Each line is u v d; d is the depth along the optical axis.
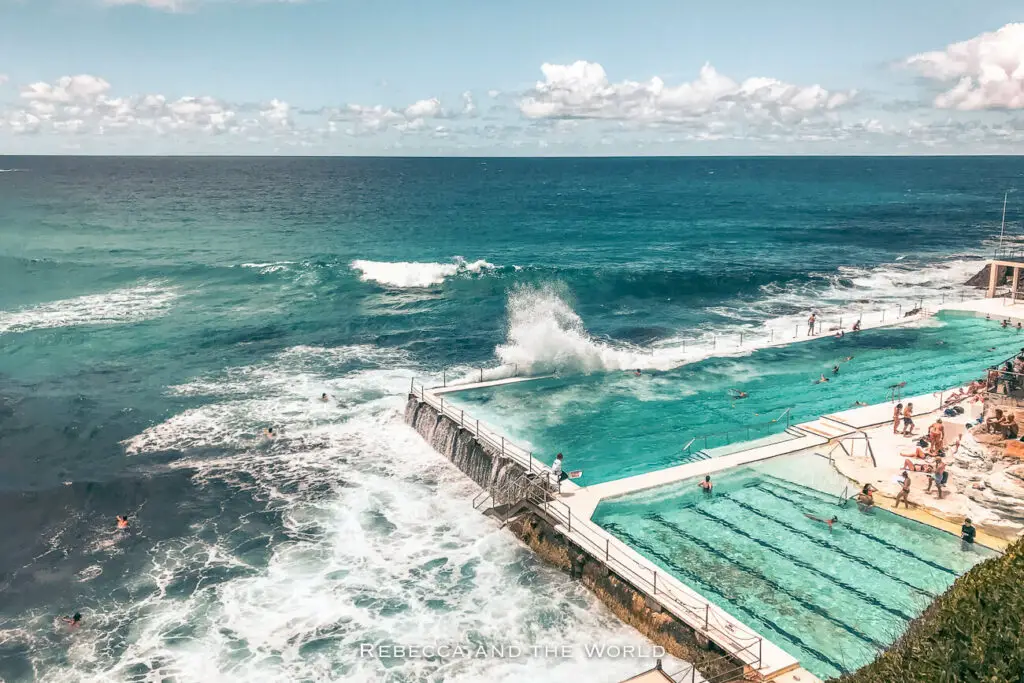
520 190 157.12
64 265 57.59
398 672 14.82
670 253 67.94
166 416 28.58
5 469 24.11
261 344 38.19
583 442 24.53
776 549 17.73
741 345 36.66
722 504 20.02
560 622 16.31
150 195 130.75
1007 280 48.12
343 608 17.02
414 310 45.44
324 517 21.14
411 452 25.44
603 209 113.06
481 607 16.94
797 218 98.62
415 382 32.09
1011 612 10.44
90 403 29.80
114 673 14.93
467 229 85.94
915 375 31.44
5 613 17.00
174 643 15.88
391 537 20.03
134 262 59.62
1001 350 34.91
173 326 41.31
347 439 26.48
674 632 14.93
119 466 24.34
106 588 17.95
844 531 18.47
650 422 26.34
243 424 27.78
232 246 69.50
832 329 39.19
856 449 23.12
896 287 51.16
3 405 29.44
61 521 21.05
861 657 13.78
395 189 156.25
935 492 20.02
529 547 19.28
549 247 71.81
